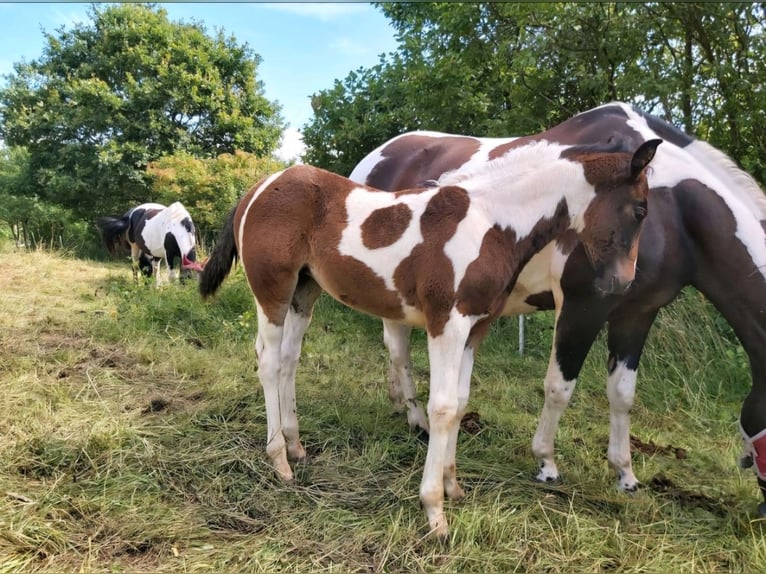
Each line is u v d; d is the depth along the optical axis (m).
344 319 5.54
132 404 3.15
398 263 2.15
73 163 13.57
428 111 6.13
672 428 3.52
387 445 2.83
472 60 5.43
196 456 2.59
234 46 15.69
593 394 4.04
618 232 2.06
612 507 2.41
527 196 2.12
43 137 13.67
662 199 2.47
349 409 3.33
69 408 2.97
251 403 3.23
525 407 3.73
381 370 4.22
